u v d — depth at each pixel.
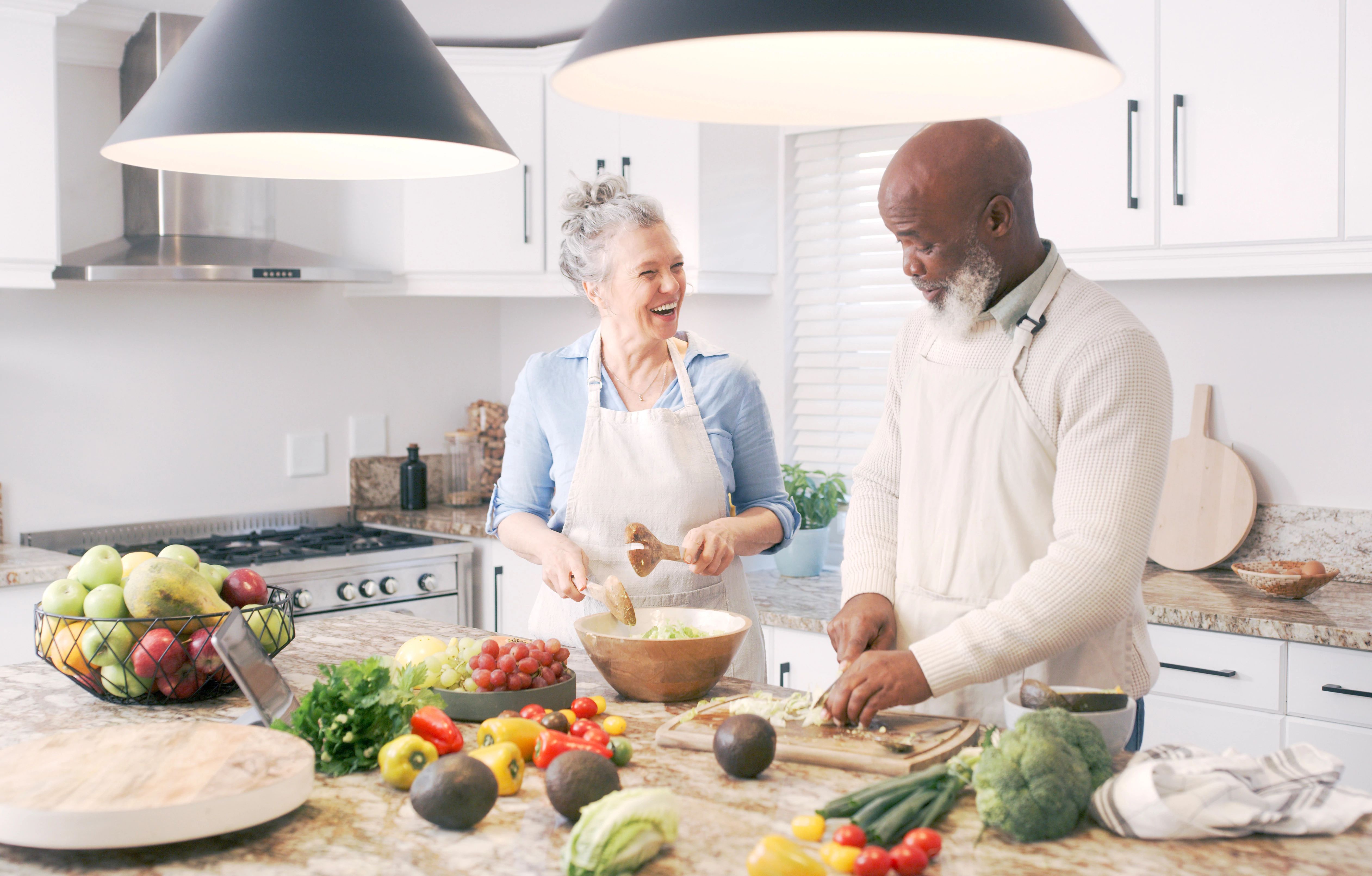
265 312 3.69
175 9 3.18
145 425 3.44
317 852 1.02
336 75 1.25
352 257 3.72
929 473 1.64
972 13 0.86
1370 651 2.13
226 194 3.39
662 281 1.83
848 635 1.58
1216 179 2.47
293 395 3.76
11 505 3.21
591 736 1.22
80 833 0.98
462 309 4.18
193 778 1.06
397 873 0.97
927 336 1.71
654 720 1.41
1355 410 2.65
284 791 1.06
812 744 1.24
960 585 1.59
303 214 3.72
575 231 1.88
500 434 4.08
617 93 1.08
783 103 1.16
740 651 1.94
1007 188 1.49
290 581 3.14
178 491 3.52
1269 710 2.27
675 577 1.93
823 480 3.43
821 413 3.43
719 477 1.97
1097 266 2.65
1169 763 1.08
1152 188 2.55
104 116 3.35
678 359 1.99
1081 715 1.17
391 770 1.16
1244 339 2.78
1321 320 2.68
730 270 3.34
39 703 1.48
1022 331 1.54
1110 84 1.00
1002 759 1.04
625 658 1.46
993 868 0.97
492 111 3.51
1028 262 1.56
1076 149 2.64
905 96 1.16
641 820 0.96
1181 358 2.88
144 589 1.41
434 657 1.44
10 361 3.19
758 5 0.85
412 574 3.39
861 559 1.73
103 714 1.43
